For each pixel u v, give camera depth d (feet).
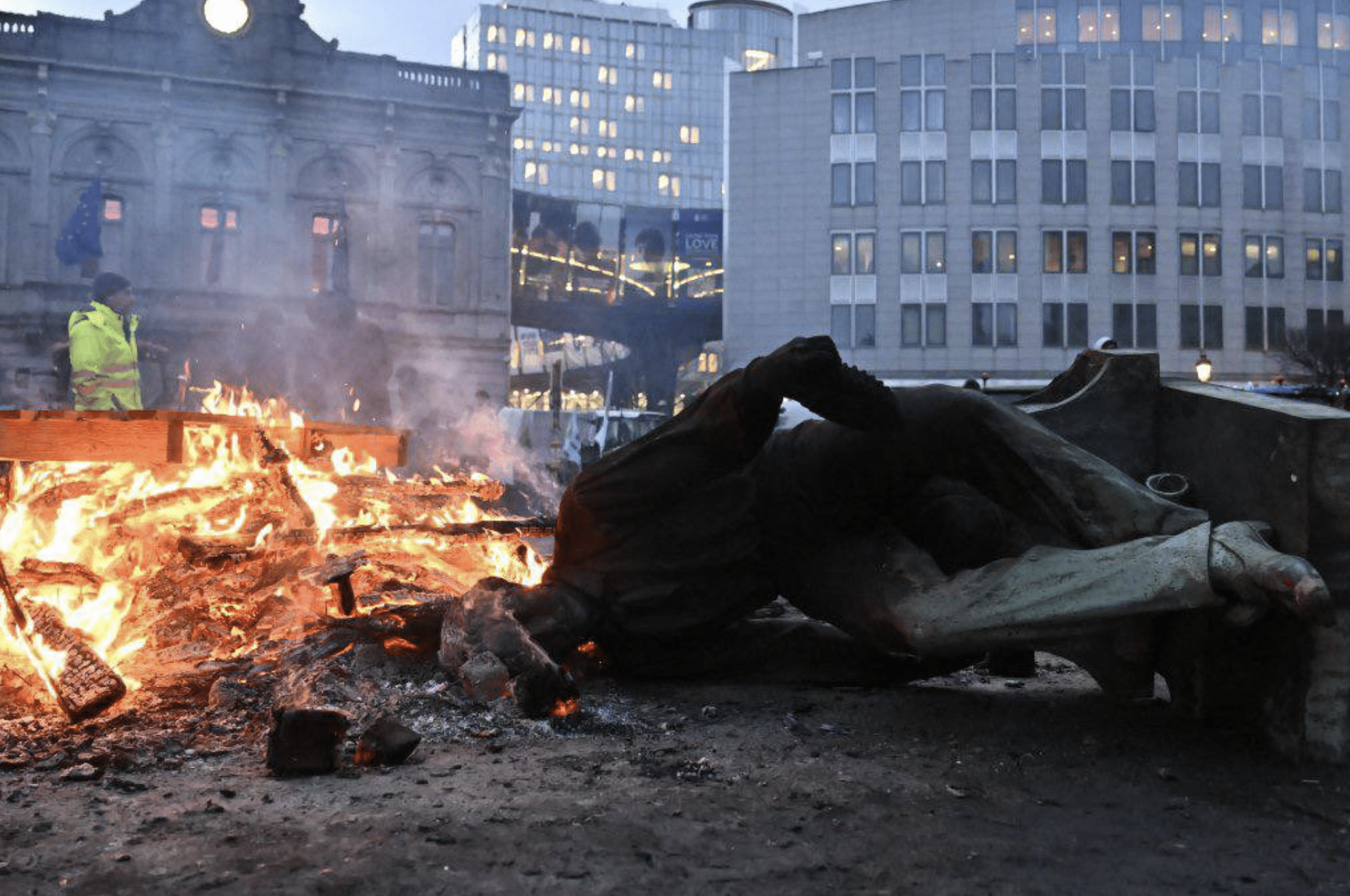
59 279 128.88
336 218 140.36
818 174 172.55
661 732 12.12
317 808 9.16
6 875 7.48
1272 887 7.71
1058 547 11.80
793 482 13.48
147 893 7.23
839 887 7.63
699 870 7.87
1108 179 170.30
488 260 146.61
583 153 456.86
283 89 136.67
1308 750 10.57
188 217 133.80
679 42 470.80
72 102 129.80
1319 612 8.81
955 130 170.40
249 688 12.98
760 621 16.12
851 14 193.88
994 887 7.65
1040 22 195.31
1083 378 13.74
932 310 169.58
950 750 11.35
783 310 172.96
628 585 13.99
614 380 212.84
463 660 12.94
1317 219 174.81
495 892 7.37
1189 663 11.87
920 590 12.04
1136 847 8.51
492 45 447.42
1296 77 175.01
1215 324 171.01
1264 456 11.07
